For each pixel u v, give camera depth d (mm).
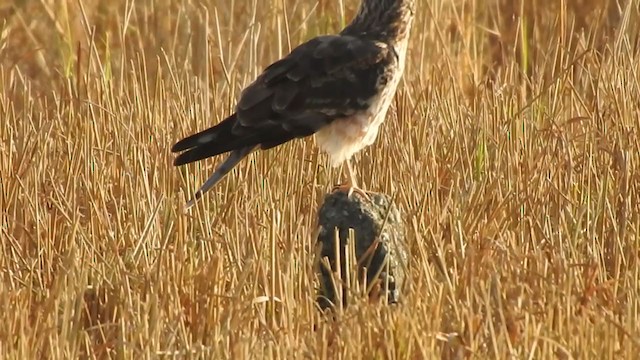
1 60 17812
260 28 17219
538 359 9078
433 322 9648
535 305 9992
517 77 16250
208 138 11406
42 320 9805
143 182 12680
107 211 12609
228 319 9562
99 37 18875
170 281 10539
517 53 18422
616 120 14234
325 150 11891
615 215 12266
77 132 14219
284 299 10203
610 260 11656
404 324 9477
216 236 11867
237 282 10641
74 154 13297
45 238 11664
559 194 12539
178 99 14797
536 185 12789
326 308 10570
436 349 9242
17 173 12828
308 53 11820
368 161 13359
